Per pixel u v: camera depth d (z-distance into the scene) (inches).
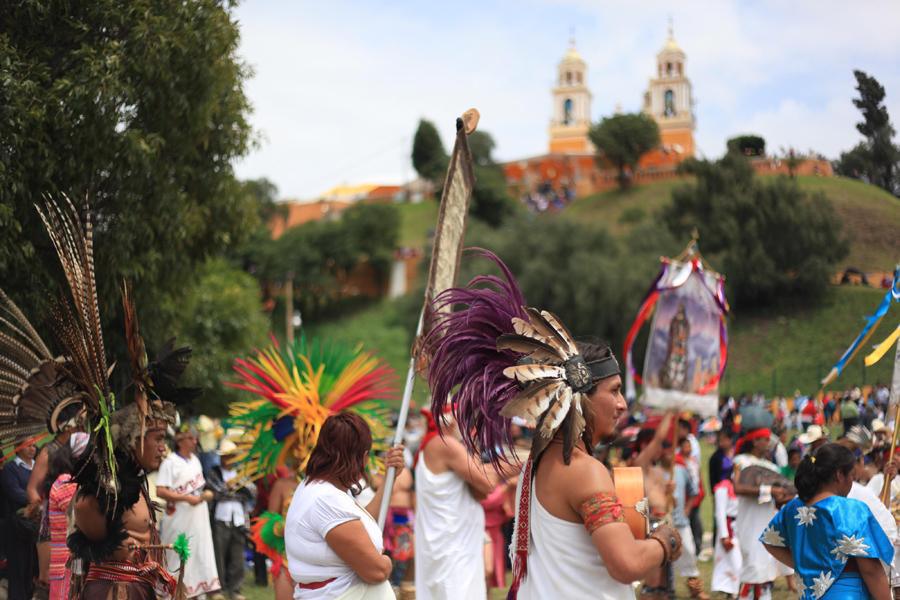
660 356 362.0
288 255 2733.8
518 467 145.6
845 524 183.9
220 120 453.1
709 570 456.8
